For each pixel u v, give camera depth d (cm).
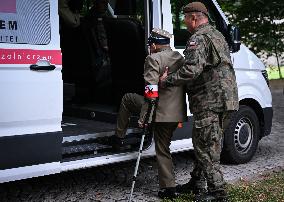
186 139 566
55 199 505
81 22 611
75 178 578
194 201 485
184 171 611
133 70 561
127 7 569
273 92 1452
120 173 599
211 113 456
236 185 541
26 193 523
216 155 464
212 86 455
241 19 1658
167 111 477
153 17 532
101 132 517
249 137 647
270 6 1602
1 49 424
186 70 446
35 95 445
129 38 554
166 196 497
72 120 595
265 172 604
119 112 512
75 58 632
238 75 623
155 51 487
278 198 498
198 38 450
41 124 452
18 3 437
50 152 455
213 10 602
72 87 638
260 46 1705
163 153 496
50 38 457
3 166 427
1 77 425
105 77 610
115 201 498
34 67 443
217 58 453
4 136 427
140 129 531
